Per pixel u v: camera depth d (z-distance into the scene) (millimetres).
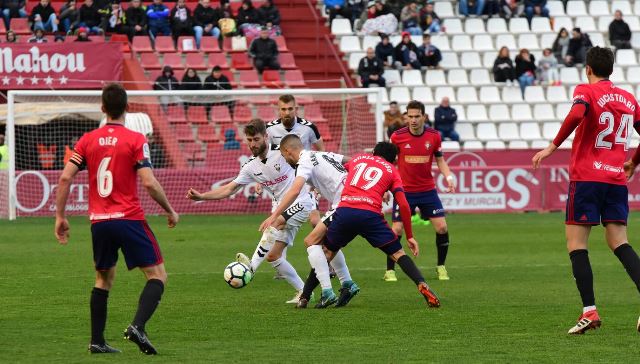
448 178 36031
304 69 85688
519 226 58531
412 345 22016
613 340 22469
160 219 63438
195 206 67000
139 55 79625
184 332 23984
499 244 48688
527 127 82250
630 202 70188
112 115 20609
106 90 20547
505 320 25625
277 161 29969
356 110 73188
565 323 25062
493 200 68750
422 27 88562
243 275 27719
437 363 19906
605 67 23125
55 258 42094
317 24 85688
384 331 24000
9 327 24750
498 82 84562
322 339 22906
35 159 68688
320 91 64812
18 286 33219
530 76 84688
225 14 83750
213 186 67500
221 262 41062
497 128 82062
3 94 72250
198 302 29484
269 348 21719
